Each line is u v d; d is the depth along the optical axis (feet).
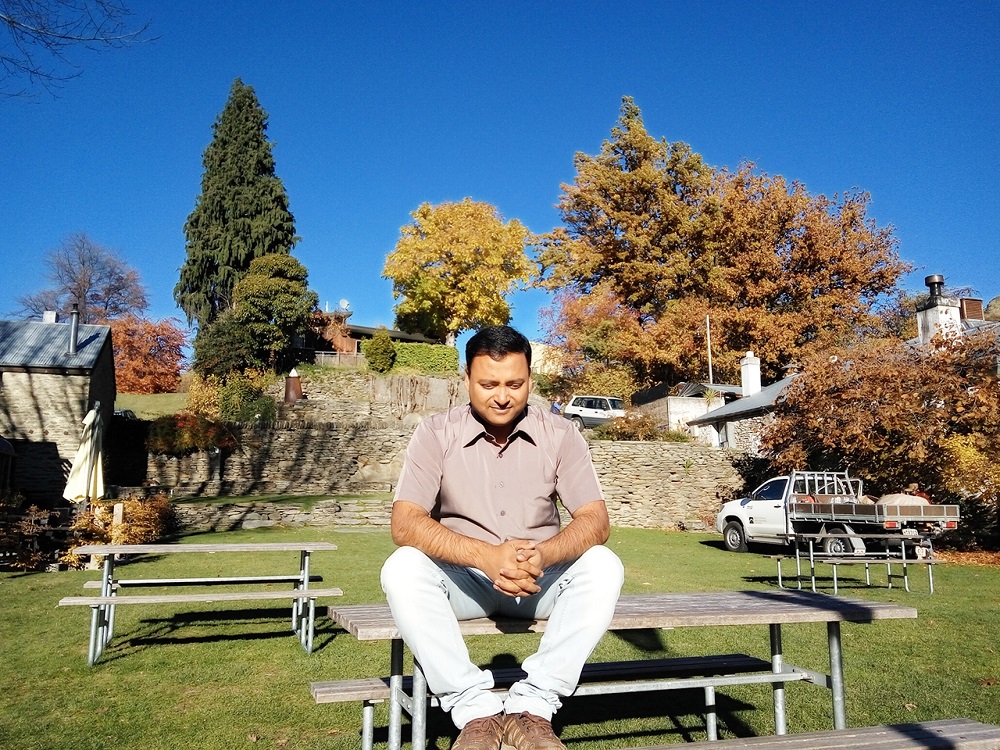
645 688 9.47
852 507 37.22
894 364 54.85
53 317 88.28
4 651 19.03
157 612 25.16
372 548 45.88
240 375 112.68
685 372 130.82
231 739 12.43
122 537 39.70
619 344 131.64
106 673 16.83
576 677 7.89
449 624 7.90
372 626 8.36
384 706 14.37
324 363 128.36
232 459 77.87
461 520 9.14
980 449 50.52
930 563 31.22
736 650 18.67
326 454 80.59
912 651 18.93
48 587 31.01
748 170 143.54
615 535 63.77
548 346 140.97
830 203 140.36
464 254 152.05
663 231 144.15
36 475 71.82
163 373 159.63
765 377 132.67
